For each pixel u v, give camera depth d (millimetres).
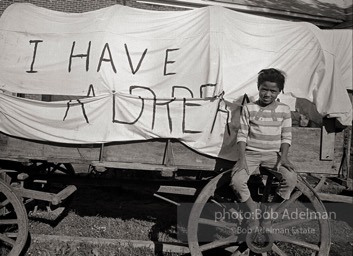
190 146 3715
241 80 3924
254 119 3467
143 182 4402
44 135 3828
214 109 3682
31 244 4215
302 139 3809
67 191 4168
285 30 4156
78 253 4086
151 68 3953
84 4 10273
